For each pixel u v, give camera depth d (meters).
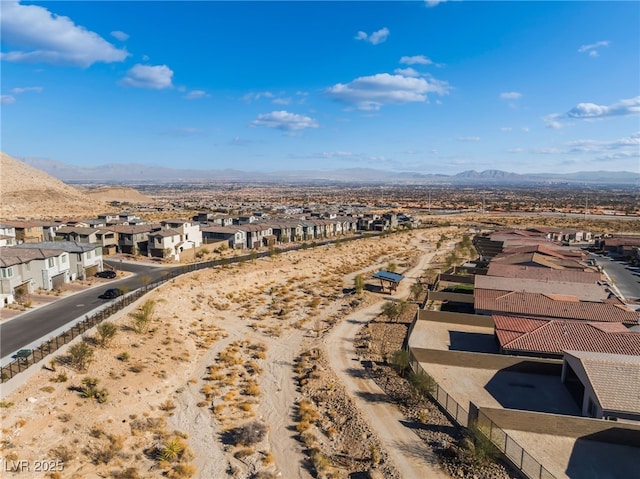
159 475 25.83
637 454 27.42
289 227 117.56
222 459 28.05
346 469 27.31
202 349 45.41
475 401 34.59
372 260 98.75
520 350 40.75
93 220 118.81
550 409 33.56
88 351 36.09
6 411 28.27
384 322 55.19
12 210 158.75
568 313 50.09
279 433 31.36
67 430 27.95
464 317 52.72
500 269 68.44
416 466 27.16
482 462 26.88
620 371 31.97
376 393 37.00
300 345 48.00
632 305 58.16
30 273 57.31
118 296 55.50
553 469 25.95
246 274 73.88
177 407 33.88
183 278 66.12
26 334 41.81
